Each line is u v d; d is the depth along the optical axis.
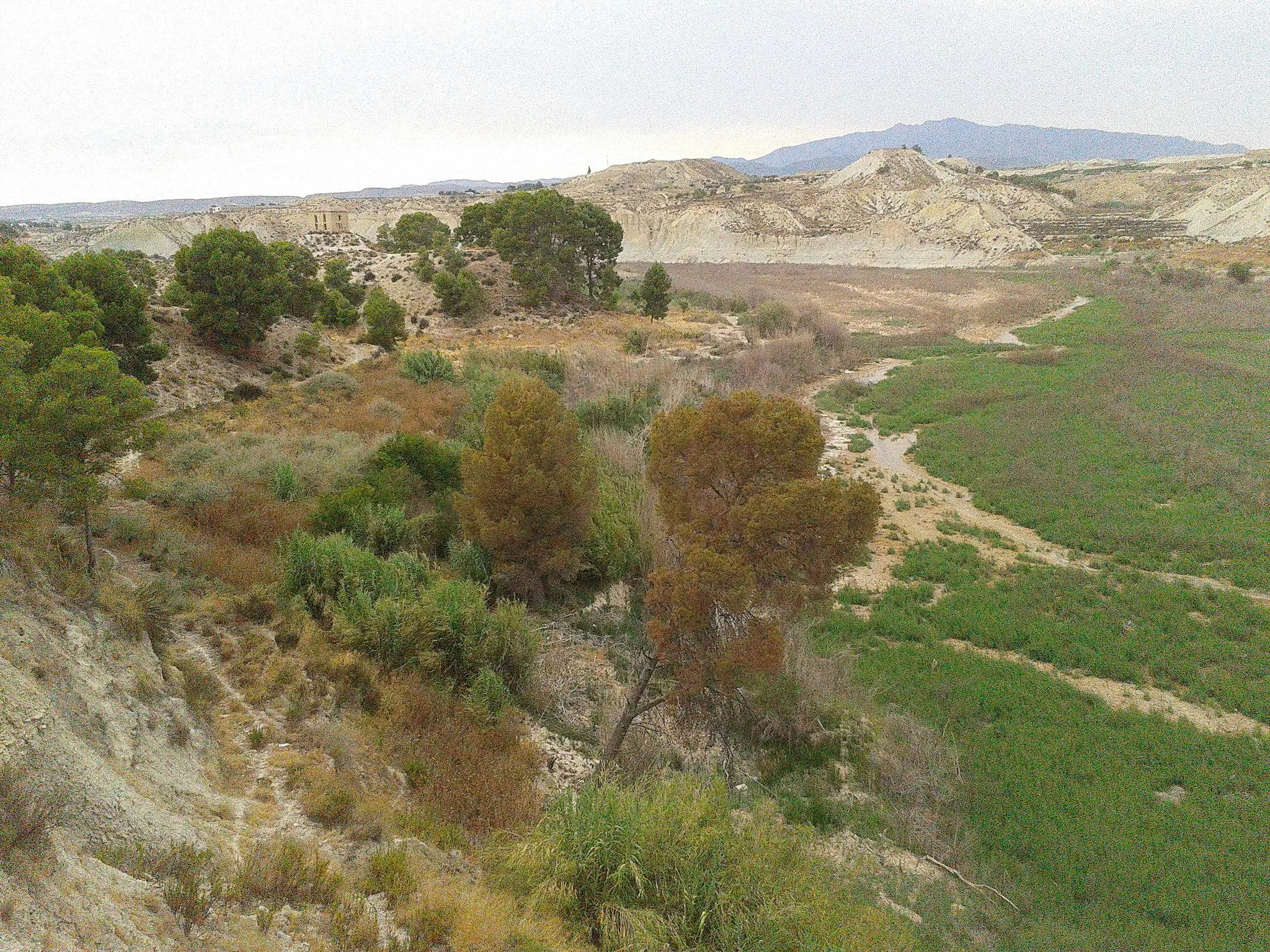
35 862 5.59
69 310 23.42
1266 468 30.88
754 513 12.30
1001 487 30.92
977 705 17.36
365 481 23.05
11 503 11.83
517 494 19.09
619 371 42.81
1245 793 14.50
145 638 11.15
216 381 34.56
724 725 15.21
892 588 23.03
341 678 13.38
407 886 8.28
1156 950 10.88
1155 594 21.80
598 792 10.52
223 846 8.05
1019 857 13.16
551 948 7.90
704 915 8.31
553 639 18.62
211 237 37.34
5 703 6.81
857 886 11.20
